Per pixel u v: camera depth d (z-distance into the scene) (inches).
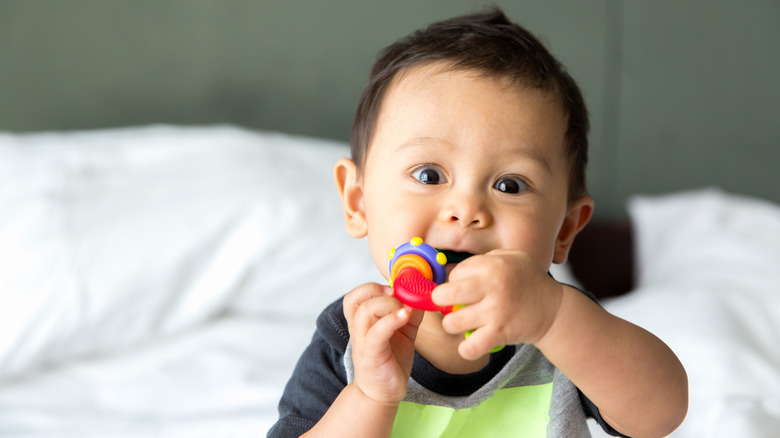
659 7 90.8
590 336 24.1
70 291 54.5
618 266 86.9
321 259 63.5
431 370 28.3
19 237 55.4
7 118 82.7
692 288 64.9
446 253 26.1
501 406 29.2
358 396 25.2
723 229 78.4
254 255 61.9
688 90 92.0
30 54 82.3
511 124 28.0
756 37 91.4
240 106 86.9
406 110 29.0
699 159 92.9
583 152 32.1
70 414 48.4
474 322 22.8
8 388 51.6
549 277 24.1
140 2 83.6
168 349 57.5
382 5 87.6
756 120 92.4
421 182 28.0
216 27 85.4
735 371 50.1
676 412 26.4
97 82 83.8
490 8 36.7
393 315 23.6
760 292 65.2
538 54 30.8
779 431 43.3
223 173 65.5
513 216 27.5
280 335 60.2
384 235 28.6
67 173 61.3
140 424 47.8
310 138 88.4
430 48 30.3
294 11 86.6
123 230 58.6
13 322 52.5
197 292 60.3
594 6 90.1
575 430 29.3
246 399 50.3
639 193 93.1
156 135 70.7
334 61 87.6
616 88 91.6
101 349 56.4
